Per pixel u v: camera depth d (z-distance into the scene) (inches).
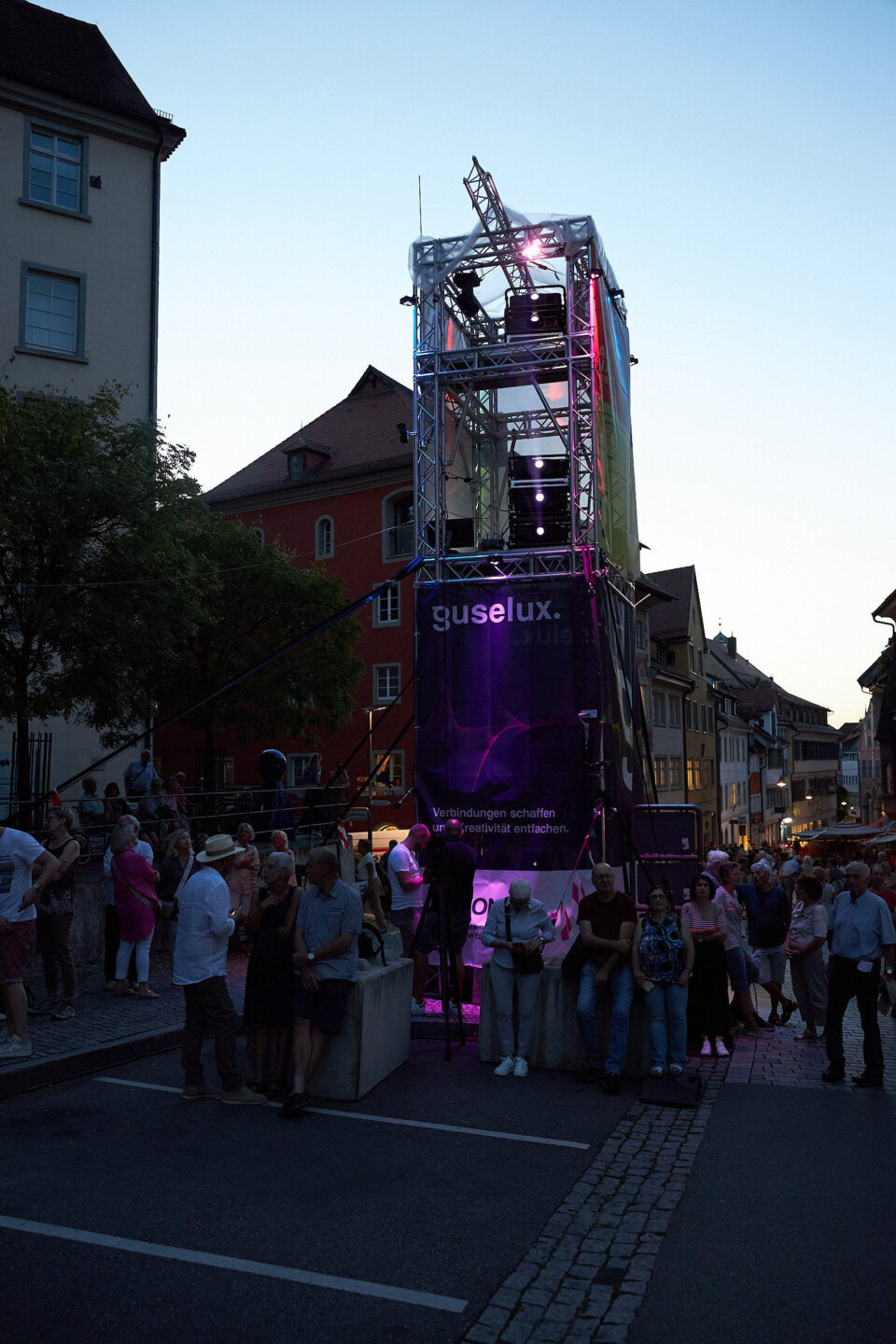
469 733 442.3
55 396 725.9
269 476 1587.1
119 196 975.0
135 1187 219.8
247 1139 254.4
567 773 430.0
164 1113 273.6
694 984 366.6
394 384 1631.4
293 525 1534.2
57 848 369.4
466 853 430.0
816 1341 160.4
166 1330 161.2
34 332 922.1
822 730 3686.0
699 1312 169.6
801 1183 229.8
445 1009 351.6
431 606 452.8
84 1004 388.2
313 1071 281.4
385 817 1392.7
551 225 458.9
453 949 419.5
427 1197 218.2
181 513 651.5
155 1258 186.2
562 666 435.8
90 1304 169.0
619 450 494.0
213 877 284.0
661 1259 189.3
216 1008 282.2
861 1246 195.5
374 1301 171.9
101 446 643.5
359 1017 294.0
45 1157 237.6
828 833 1448.1
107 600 587.5
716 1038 399.2
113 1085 299.4
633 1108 290.5
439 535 464.1
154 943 510.3
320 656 1039.6
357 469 1465.3
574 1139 261.3
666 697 1850.4
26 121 925.8
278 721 1037.2
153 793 608.4
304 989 282.5
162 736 1572.3
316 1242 193.9
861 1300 173.8
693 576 2064.5
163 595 607.5
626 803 473.7
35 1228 197.9
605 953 322.0
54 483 581.9
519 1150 251.1
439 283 473.4
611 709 447.8
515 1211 211.6
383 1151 247.9
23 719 609.3
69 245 941.8
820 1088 315.9
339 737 1445.6
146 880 404.2
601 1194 221.8
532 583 442.6
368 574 1460.4
